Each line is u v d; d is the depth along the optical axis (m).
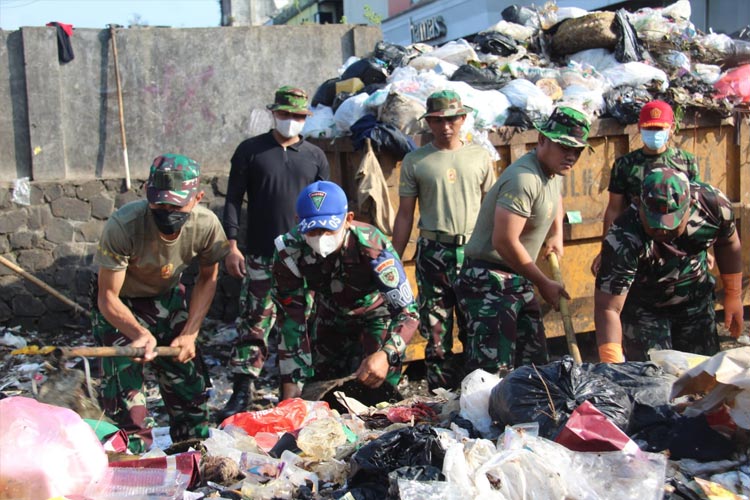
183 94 7.84
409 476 2.36
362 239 3.69
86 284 7.58
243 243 7.68
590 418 2.52
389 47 6.88
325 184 3.57
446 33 17.59
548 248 4.58
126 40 7.66
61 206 7.52
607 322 3.69
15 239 7.45
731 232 3.86
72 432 2.43
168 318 4.04
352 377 3.56
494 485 2.32
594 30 6.68
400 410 3.30
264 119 8.05
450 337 5.12
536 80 6.27
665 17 7.35
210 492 2.57
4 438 2.29
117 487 2.44
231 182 5.59
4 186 7.39
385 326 4.05
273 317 5.52
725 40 7.11
